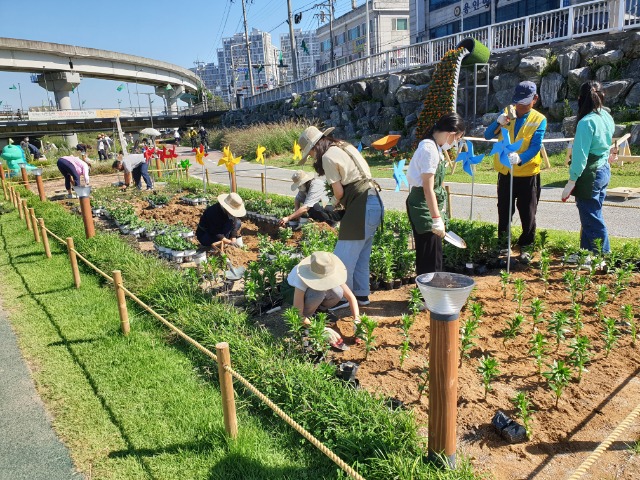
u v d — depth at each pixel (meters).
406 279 6.30
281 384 3.86
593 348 4.34
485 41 21.64
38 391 4.38
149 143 36.84
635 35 15.92
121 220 10.73
